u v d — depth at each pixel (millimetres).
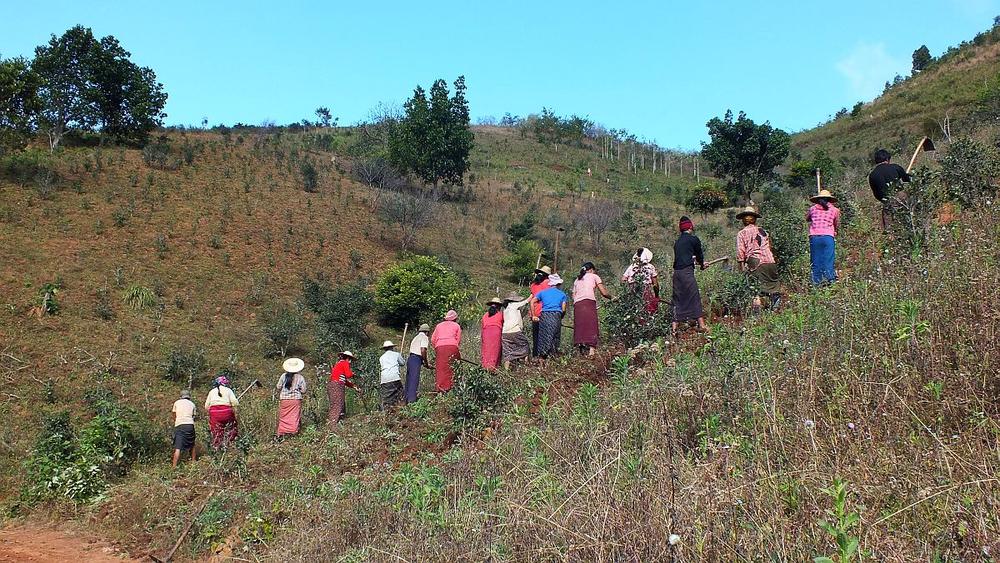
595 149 72000
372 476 6625
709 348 6441
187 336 18094
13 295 17375
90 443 9938
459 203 41250
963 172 8898
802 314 6129
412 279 22938
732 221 31547
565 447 5168
